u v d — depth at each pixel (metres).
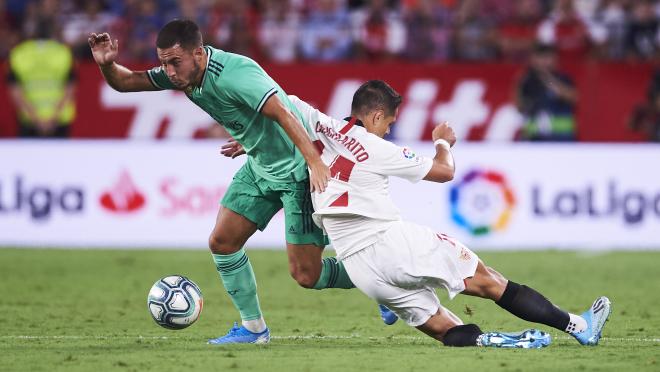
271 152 27.12
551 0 71.12
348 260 26.02
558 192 57.12
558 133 59.59
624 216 57.28
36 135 59.69
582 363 23.83
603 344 27.39
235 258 28.03
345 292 41.62
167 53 25.48
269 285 43.56
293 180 27.14
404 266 25.38
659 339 28.84
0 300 38.97
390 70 59.00
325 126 26.36
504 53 67.06
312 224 27.48
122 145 57.56
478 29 66.81
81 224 57.66
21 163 57.62
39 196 57.69
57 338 29.38
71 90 59.38
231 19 65.62
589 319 26.59
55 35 66.38
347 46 66.31
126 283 44.06
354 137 25.98
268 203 27.98
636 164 57.31
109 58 27.25
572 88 59.44
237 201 27.86
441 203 56.59
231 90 25.81
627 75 59.53
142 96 59.12
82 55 65.44
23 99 59.53
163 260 52.09
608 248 57.12
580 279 45.78
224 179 57.34
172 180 57.44
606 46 67.94
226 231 27.83
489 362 23.84
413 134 59.09
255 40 65.38
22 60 59.41
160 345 27.62
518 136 59.31
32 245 57.62
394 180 56.53
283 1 68.81
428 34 66.25
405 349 26.28
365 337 29.80
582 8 73.75
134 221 57.53
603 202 57.28
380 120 26.66
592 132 59.62
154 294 27.44
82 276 46.28
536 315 26.14
